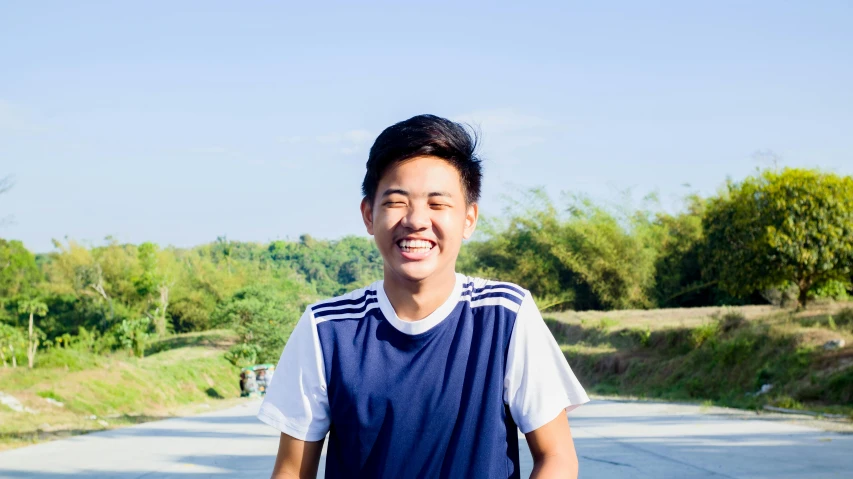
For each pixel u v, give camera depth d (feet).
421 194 6.31
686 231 132.98
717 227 81.97
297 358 6.69
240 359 131.85
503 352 6.48
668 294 132.26
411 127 6.38
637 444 31.96
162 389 81.92
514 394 6.50
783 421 41.86
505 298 6.57
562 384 6.62
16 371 68.74
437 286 6.45
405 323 6.45
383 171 6.40
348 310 6.70
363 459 6.49
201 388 101.04
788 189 75.66
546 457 6.51
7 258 223.92
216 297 227.61
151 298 220.02
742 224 78.18
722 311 101.40
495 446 6.42
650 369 85.46
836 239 73.82
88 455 32.12
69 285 220.23
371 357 6.48
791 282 81.46
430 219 6.31
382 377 6.44
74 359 75.15
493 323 6.52
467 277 6.83
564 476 6.35
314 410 6.63
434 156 6.36
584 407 57.26
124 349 126.93
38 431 44.42
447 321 6.51
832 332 65.26
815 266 75.66
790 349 64.95
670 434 35.73
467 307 6.59
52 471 27.55
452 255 6.44
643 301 133.18
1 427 46.37
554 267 140.15
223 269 260.83
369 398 6.43
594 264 133.80
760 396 59.88
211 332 176.76
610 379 91.25
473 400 6.40
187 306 220.43
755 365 66.74
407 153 6.31
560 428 6.56
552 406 6.49
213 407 78.54
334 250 396.57
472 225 6.81
